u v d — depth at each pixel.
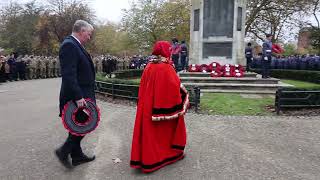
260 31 33.03
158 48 5.42
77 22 5.21
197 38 16.31
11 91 16.05
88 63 5.23
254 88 13.69
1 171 5.19
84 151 6.21
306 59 22.36
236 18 15.83
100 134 7.45
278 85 13.73
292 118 9.01
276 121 8.65
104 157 5.88
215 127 8.02
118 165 5.49
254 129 7.85
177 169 5.30
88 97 5.24
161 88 5.29
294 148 6.42
